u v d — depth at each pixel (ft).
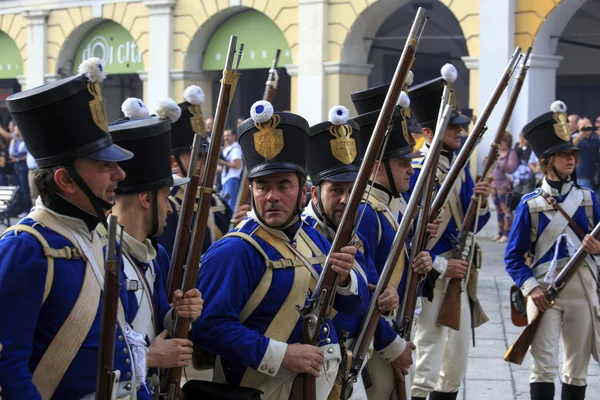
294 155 11.84
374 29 61.16
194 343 11.92
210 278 11.58
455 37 54.65
